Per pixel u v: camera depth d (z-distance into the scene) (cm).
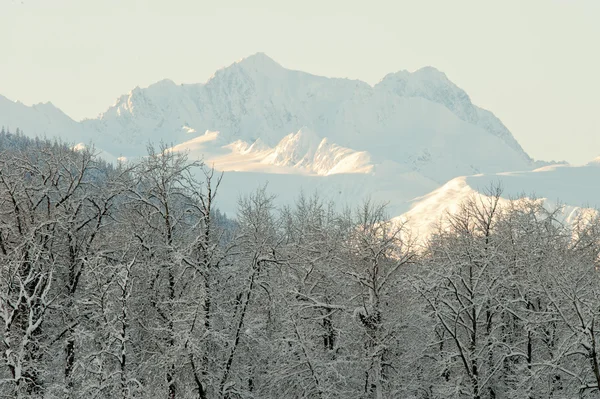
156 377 8562
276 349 9381
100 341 8631
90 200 9856
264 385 9812
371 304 9488
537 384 9169
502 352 9662
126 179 9712
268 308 9794
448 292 9650
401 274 9919
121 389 7775
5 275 8200
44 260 9331
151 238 9712
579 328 8462
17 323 8631
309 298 9631
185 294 9256
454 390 9100
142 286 9338
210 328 8788
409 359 9700
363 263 9781
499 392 9956
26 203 9669
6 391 8238
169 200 9450
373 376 9431
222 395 8900
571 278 8825
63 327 9262
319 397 9019
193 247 9012
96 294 8312
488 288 9331
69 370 8850
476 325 9338
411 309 9688
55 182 9850
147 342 9231
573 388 9219
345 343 9650
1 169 9375
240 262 9681
